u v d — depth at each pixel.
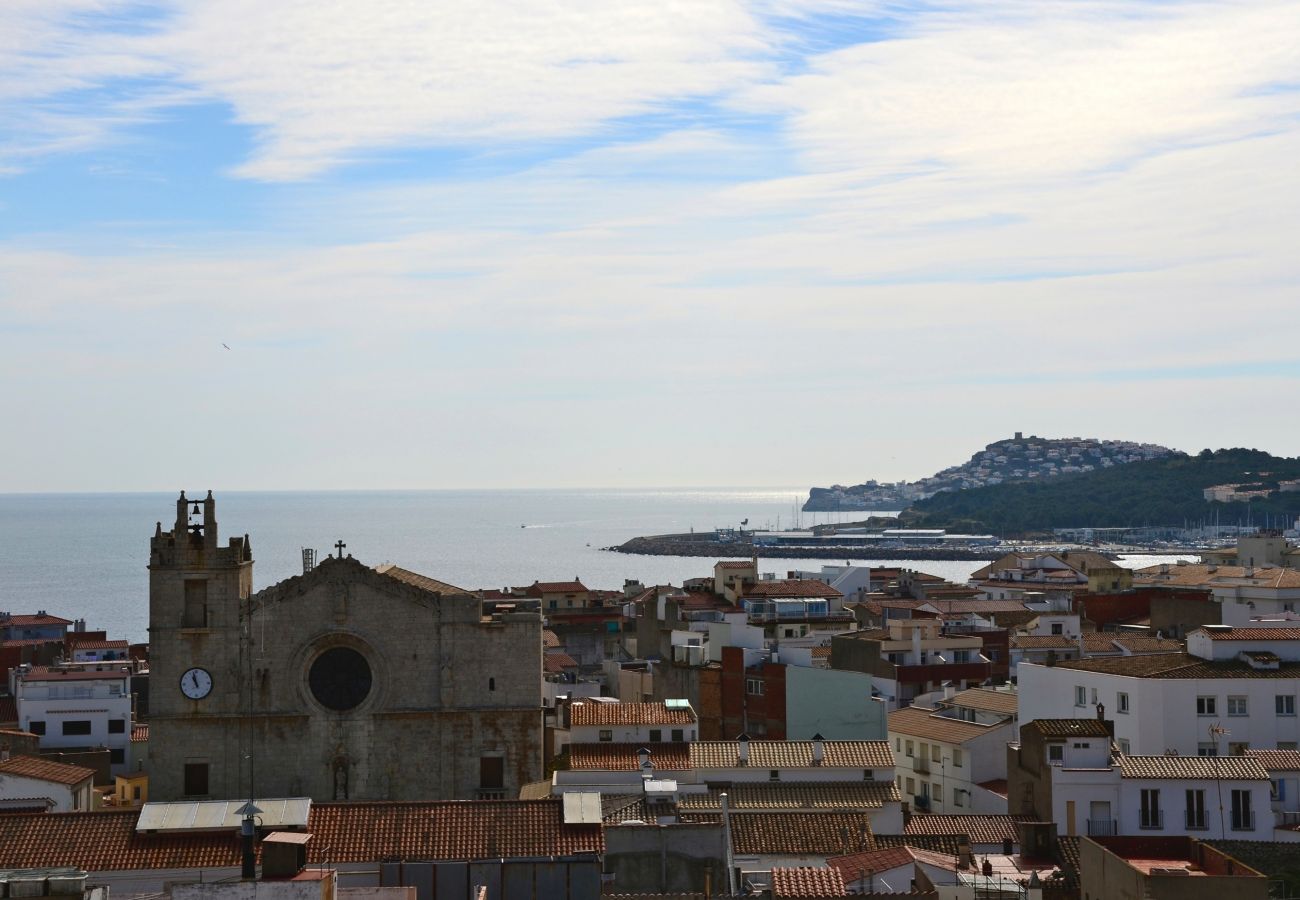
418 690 127.44
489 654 127.69
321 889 57.91
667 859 77.62
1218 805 99.62
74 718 170.50
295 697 126.69
